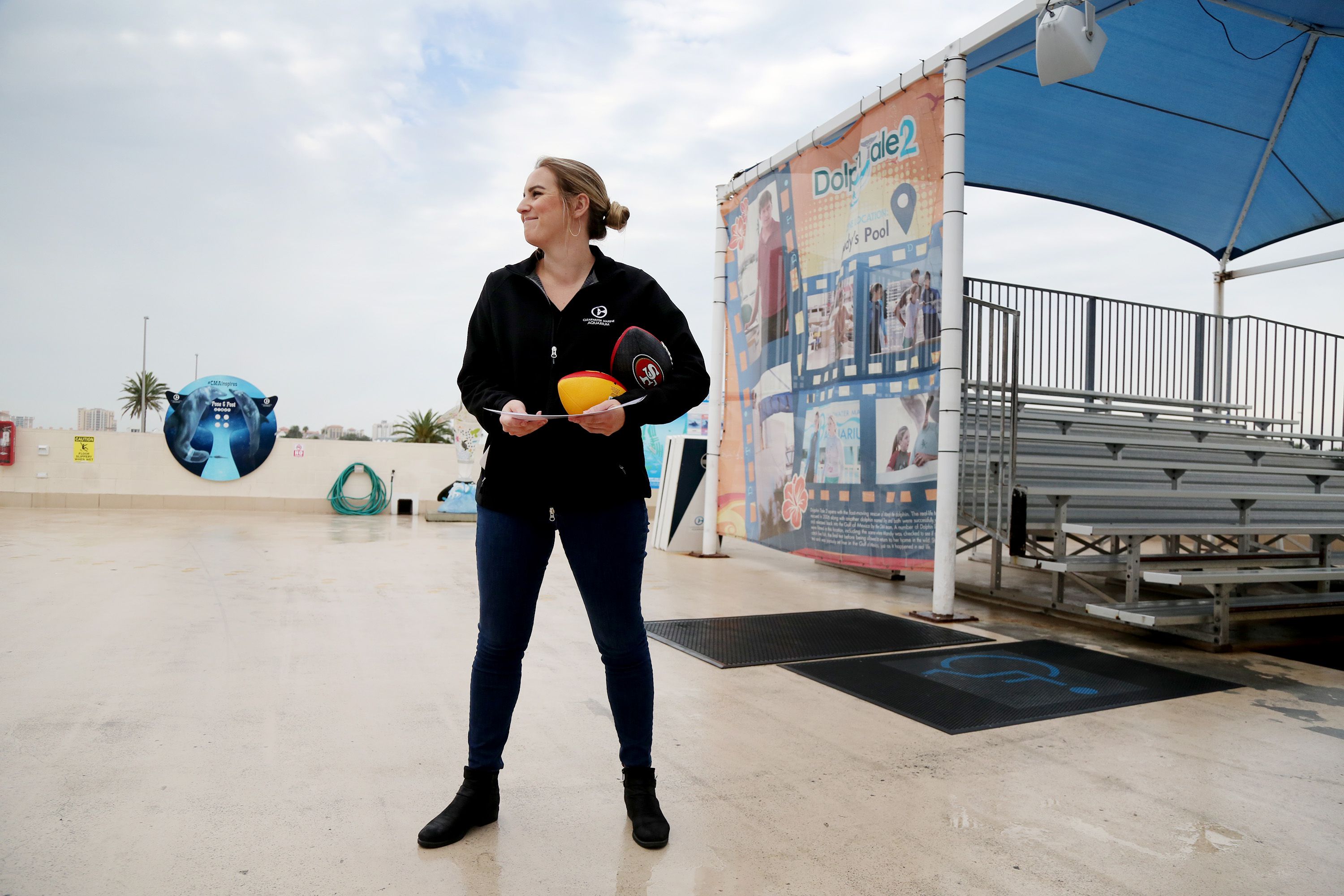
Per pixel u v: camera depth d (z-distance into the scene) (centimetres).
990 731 249
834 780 208
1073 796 200
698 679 305
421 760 214
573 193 178
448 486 1214
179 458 1136
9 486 1093
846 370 513
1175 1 464
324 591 466
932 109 444
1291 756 231
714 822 183
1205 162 644
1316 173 634
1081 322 690
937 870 162
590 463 169
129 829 170
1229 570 402
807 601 486
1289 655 370
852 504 503
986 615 445
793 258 575
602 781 205
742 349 646
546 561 176
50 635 340
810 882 156
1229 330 773
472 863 161
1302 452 625
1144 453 622
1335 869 165
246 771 204
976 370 467
